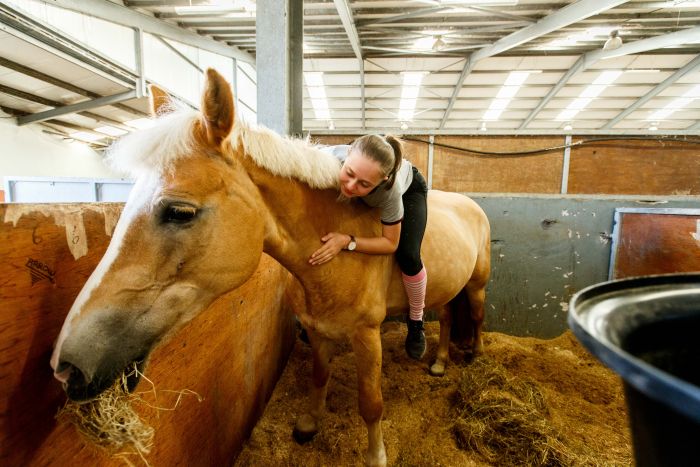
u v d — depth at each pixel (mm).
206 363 1024
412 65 7293
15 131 6922
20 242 495
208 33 5879
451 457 1336
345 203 1037
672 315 513
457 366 2025
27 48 4344
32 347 518
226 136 699
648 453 393
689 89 8148
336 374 1883
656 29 5602
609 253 2436
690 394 263
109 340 581
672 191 2613
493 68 7371
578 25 5594
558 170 2693
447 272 1438
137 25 4844
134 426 611
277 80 2057
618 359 329
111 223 713
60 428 569
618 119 9977
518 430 1390
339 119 10906
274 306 1706
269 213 858
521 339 2504
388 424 1507
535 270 2529
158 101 850
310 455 1333
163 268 650
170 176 654
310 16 5176
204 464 1034
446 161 2775
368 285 1086
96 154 9383
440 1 4711
